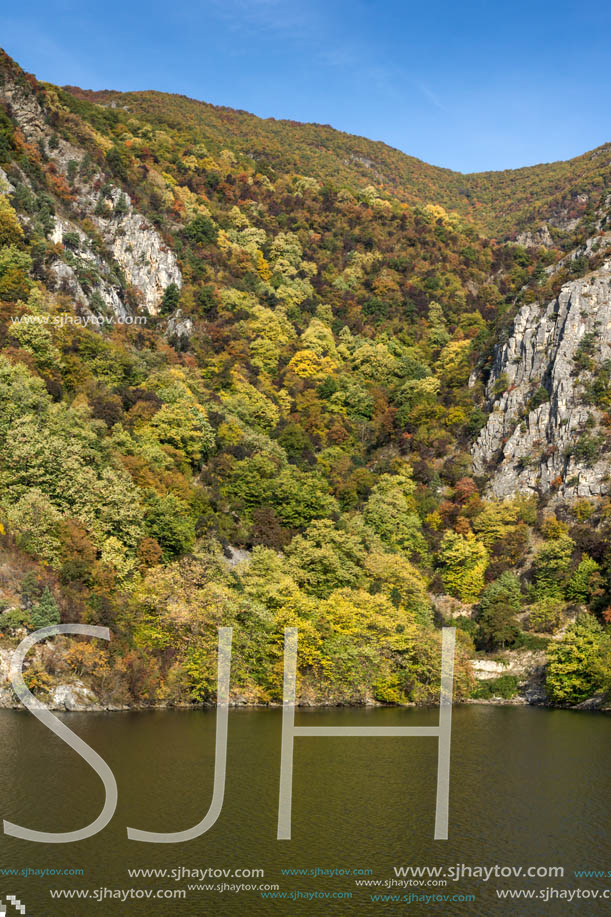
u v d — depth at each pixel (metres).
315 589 114.19
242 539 122.94
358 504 150.25
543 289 181.38
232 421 153.12
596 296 167.12
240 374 175.75
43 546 92.88
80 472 104.19
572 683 107.31
